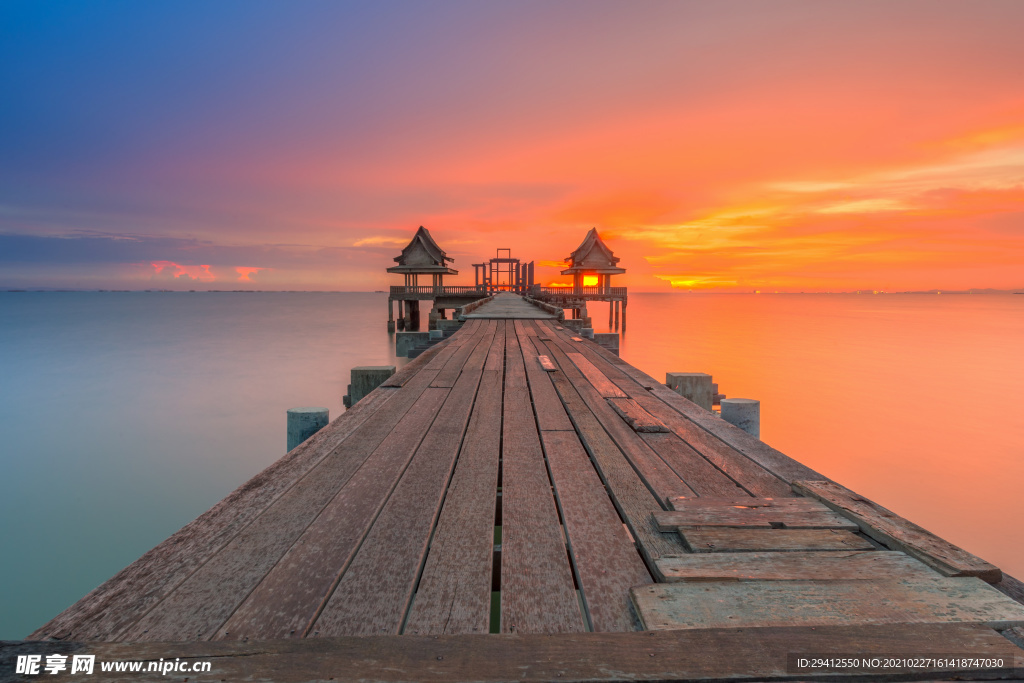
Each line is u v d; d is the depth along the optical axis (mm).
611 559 2176
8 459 15008
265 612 1777
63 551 10109
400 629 1711
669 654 1490
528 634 1601
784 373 29484
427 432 4105
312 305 157625
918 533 2221
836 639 1547
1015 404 21875
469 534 2402
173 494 12727
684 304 183250
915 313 111562
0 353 37156
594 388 5805
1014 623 1654
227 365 30734
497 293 52062
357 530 2414
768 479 3088
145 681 1383
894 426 18422
